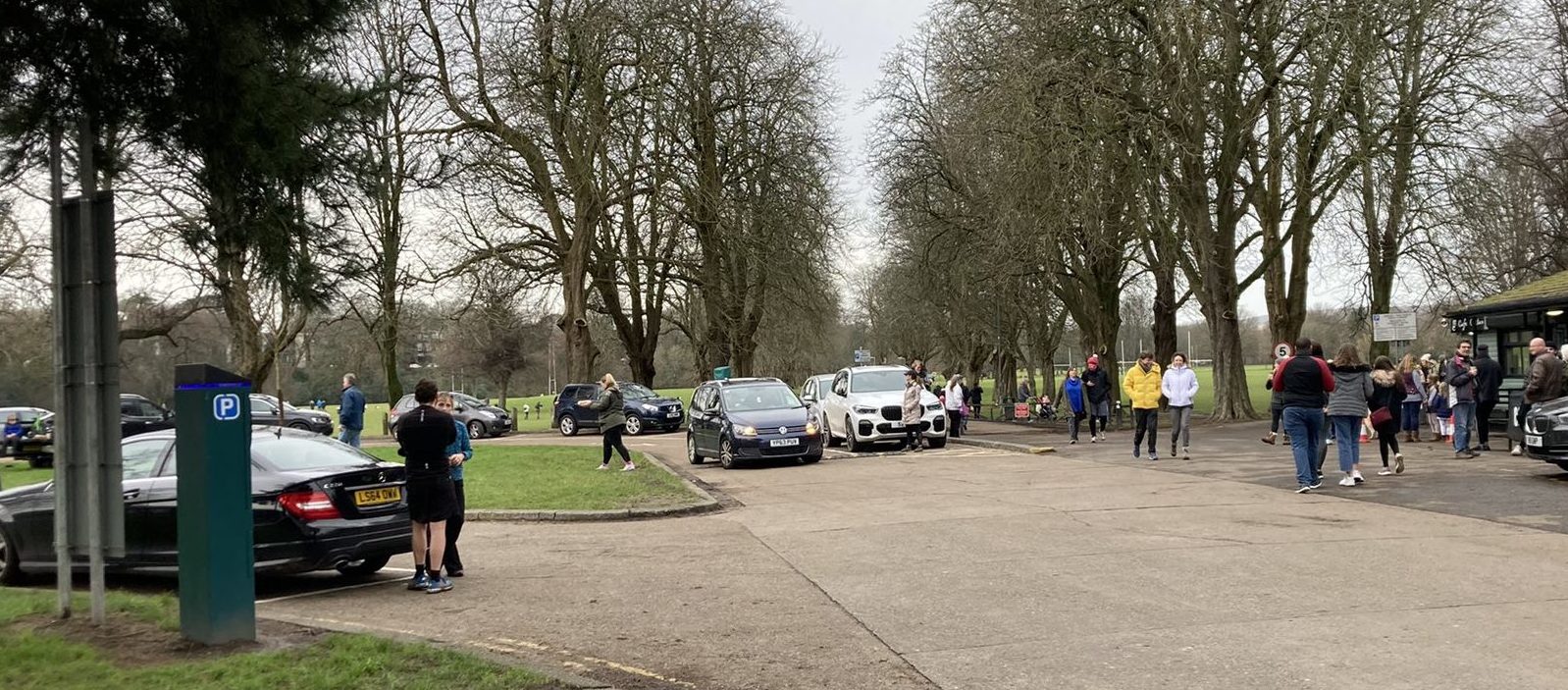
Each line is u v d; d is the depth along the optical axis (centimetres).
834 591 836
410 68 3272
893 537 1091
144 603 789
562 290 3822
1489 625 652
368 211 1331
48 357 4262
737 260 3784
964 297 4359
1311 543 959
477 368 7075
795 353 5394
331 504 891
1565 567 819
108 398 702
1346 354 1361
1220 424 2864
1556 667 563
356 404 2183
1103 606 743
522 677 578
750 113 3747
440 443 900
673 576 931
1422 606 709
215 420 661
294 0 718
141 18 649
